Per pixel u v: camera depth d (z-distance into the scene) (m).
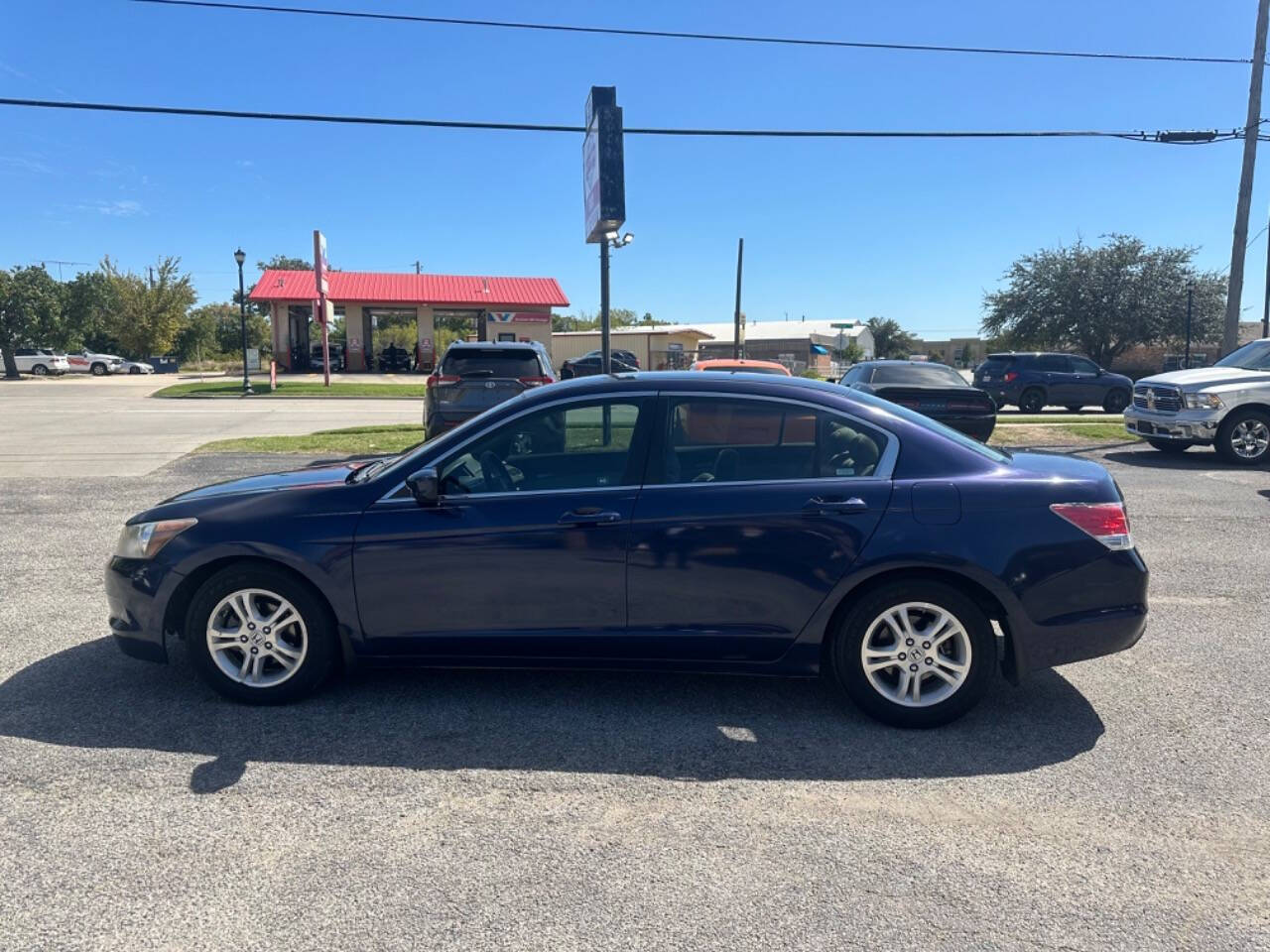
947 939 2.61
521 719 4.14
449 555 4.06
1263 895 2.83
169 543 4.18
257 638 4.22
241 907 2.73
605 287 11.98
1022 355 25.75
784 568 3.98
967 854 3.06
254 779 3.54
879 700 4.03
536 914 2.71
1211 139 16.83
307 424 18.89
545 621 4.09
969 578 3.94
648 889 2.85
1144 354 51.62
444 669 4.72
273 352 44.09
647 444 4.16
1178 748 3.88
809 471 4.11
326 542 4.09
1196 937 2.62
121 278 60.53
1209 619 5.71
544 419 4.24
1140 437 13.74
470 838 3.14
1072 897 2.81
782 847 3.10
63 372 51.53
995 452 4.41
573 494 4.09
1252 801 3.43
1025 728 4.08
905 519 3.95
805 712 4.23
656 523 4.01
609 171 11.36
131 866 2.94
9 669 4.70
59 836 3.12
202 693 4.40
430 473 4.01
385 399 30.12
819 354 70.06
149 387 35.03
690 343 61.84
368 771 3.63
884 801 3.42
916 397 12.96
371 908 2.73
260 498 4.23
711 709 4.26
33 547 7.50
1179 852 3.08
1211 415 12.58
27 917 2.67
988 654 4.01
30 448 14.14
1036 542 3.93
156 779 3.53
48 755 3.73
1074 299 44.25
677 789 3.50
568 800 3.41
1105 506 4.02
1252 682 4.64
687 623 4.05
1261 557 7.35
